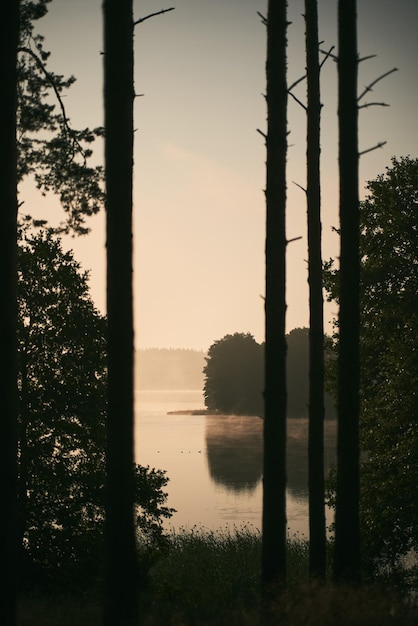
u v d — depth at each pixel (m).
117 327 10.18
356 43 13.00
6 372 9.75
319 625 9.88
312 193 16.72
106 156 10.45
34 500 20.41
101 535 20.19
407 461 22.27
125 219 10.34
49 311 21.86
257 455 82.50
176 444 96.06
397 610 10.93
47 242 22.47
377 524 21.88
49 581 19.30
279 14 13.14
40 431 21.05
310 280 16.61
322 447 16.05
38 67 15.28
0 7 10.01
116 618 9.95
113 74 10.43
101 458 21.31
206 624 12.34
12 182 10.02
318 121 16.81
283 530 12.27
